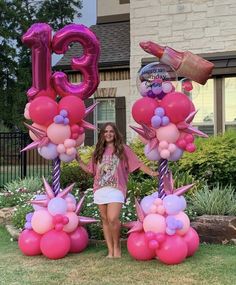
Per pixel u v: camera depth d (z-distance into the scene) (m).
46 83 5.52
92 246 6.04
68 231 5.50
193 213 6.49
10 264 5.27
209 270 4.85
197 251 5.62
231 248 5.77
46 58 5.48
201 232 6.11
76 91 5.62
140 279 4.62
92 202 6.50
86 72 5.61
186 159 8.31
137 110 5.18
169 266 5.01
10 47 25.39
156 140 5.18
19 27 26.30
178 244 5.00
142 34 12.16
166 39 11.92
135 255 5.19
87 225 6.27
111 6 15.69
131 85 12.26
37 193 7.90
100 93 13.61
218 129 11.34
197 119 11.54
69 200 5.57
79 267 5.08
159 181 5.26
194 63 5.14
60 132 5.39
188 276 4.67
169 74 5.21
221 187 7.76
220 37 11.45
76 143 5.57
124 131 13.34
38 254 5.62
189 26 11.73
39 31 5.36
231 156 8.16
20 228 6.74
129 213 6.21
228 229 5.98
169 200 5.09
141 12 12.17
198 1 11.65
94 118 13.65
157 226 5.01
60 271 4.95
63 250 5.38
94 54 5.56
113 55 13.79
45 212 5.45
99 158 5.39
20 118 25.47
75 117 5.45
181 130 5.18
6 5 25.73
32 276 4.80
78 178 8.98
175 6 11.84
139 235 5.21
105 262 5.24
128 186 7.43
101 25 15.82
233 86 11.25
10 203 8.41
